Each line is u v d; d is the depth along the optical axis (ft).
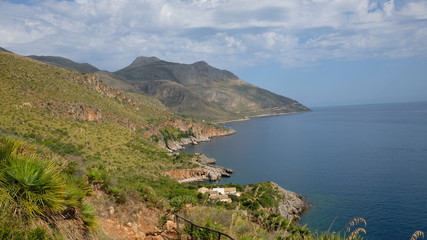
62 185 18.03
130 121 401.90
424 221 155.84
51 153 27.43
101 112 315.99
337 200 199.21
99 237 20.35
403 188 216.95
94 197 27.58
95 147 206.80
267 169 324.19
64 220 17.76
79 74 400.47
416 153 356.59
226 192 181.06
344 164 318.86
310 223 159.53
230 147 529.86
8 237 13.50
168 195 69.41
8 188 15.44
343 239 22.39
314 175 278.87
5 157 17.52
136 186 37.70
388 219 161.17
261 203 157.17
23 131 147.84
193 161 344.49
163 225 28.43
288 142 538.88
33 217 15.42
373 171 276.82
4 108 173.17
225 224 30.89
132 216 27.78
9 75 237.86
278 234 32.01
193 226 26.21
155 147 343.87
